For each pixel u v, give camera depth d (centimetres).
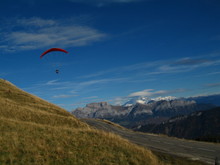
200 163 1698
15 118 3100
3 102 3759
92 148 1755
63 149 1650
